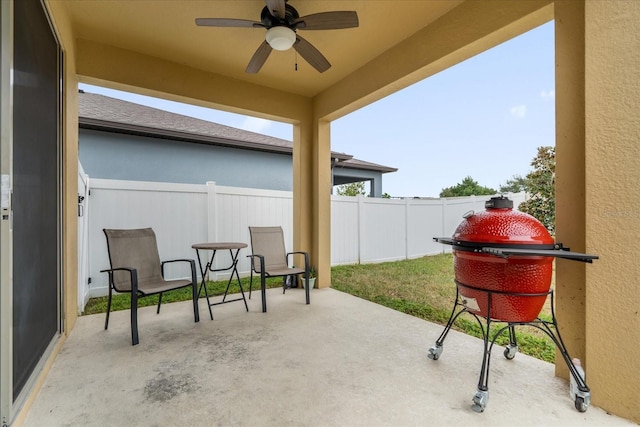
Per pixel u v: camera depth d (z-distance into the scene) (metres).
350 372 2.11
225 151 7.87
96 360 2.27
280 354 2.39
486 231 1.86
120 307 3.72
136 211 4.63
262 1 2.64
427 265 6.61
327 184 4.82
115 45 3.30
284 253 4.34
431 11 2.77
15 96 1.53
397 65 3.29
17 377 1.55
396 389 1.90
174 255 4.92
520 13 2.26
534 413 1.67
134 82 3.42
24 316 1.66
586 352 1.77
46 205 2.12
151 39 3.21
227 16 2.86
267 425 1.56
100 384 1.94
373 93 3.65
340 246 6.60
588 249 1.75
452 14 2.74
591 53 1.75
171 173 7.16
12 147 1.44
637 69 1.60
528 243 1.75
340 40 3.22
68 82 2.71
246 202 5.59
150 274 3.21
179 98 3.78
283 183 8.77
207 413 1.66
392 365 2.21
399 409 1.70
